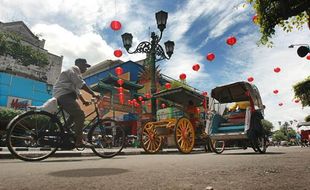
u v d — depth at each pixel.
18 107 22.84
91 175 2.23
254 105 7.78
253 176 2.12
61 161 4.25
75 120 4.74
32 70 31.09
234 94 8.72
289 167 2.80
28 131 4.47
